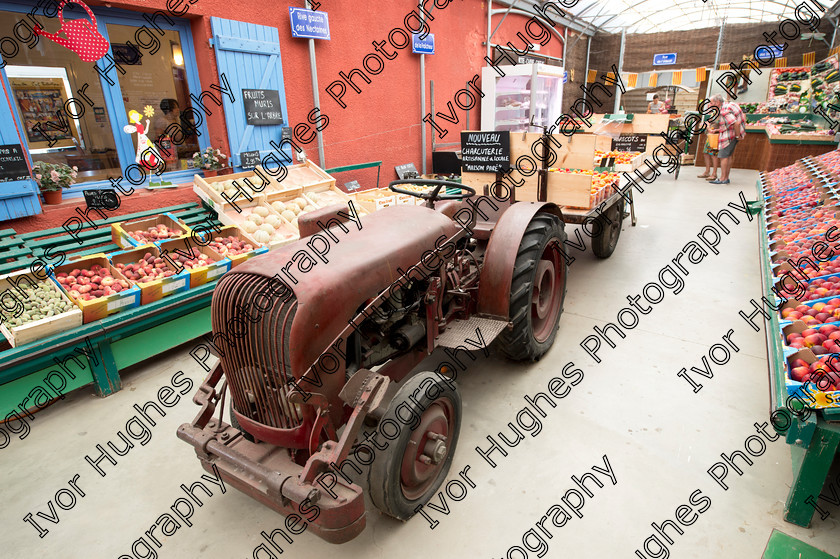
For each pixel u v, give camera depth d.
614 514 2.00
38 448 2.54
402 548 1.89
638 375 2.96
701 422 2.52
